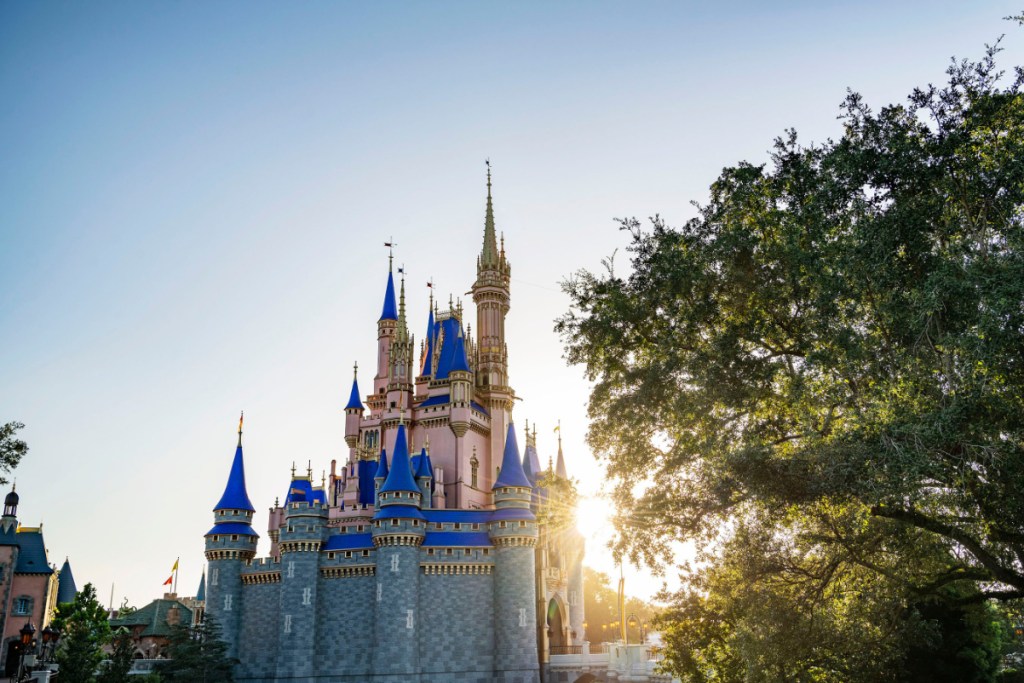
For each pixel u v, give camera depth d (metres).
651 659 79.75
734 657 37.78
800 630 34.84
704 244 39.62
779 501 33.03
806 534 35.56
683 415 37.09
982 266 30.42
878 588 37.47
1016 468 28.84
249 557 97.56
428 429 111.25
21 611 99.25
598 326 41.28
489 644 90.12
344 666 88.62
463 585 91.44
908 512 33.25
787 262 35.94
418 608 89.00
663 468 38.22
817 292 34.91
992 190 33.22
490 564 92.56
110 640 93.94
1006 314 28.56
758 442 33.47
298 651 88.88
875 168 35.91
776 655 34.38
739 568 36.09
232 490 99.00
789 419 36.25
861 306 35.34
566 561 110.12
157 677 77.81
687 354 38.69
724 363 36.53
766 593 35.34
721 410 37.22
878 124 37.16
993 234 33.69
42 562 102.62
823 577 35.72
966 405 29.36
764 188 39.31
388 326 127.81
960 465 29.61
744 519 35.84
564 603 106.38
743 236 37.50
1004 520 30.56
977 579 36.19
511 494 94.06
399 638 86.31
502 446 116.00
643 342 41.22
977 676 41.25
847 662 36.03
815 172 38.84
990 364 28.91
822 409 34.44
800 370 34.84
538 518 44.75
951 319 31.41
